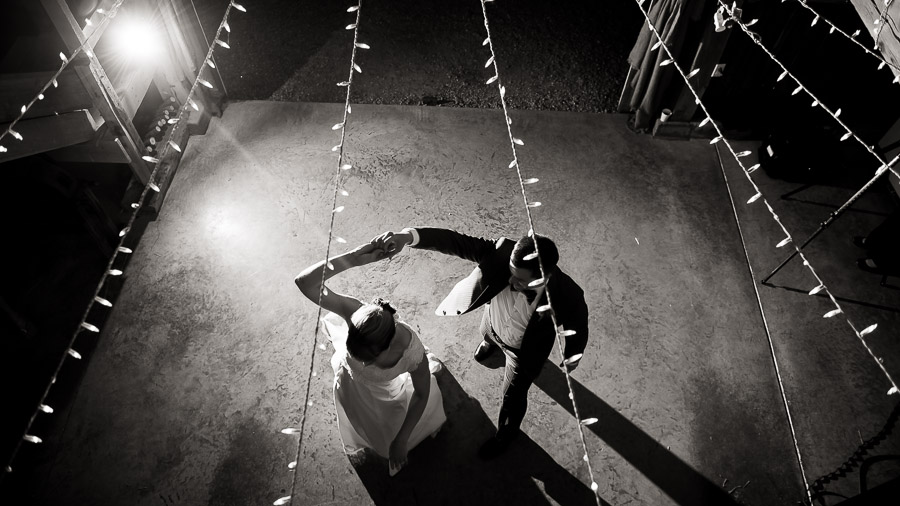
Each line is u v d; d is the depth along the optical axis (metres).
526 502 3.72
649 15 4.98
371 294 4.60
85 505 3.66
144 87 5.03
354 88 6.09
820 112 5.62
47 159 4.66
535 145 5.63
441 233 3.21
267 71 6.23
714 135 5.66
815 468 3.87
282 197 5.18
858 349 4.40
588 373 4.25
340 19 6.77
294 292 4.61
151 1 4.80
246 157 5.47
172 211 5.07
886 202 5.25
